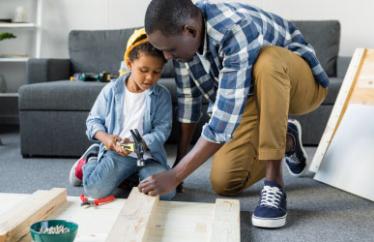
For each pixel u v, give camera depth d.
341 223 1.39
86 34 3.07
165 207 1.38
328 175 1.83
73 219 1.28
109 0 3.25
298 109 1.58
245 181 1.65
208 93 1.53
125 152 1.50
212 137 1.25
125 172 1.56
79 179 1.76
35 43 3.33
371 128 1.71
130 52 1.52
